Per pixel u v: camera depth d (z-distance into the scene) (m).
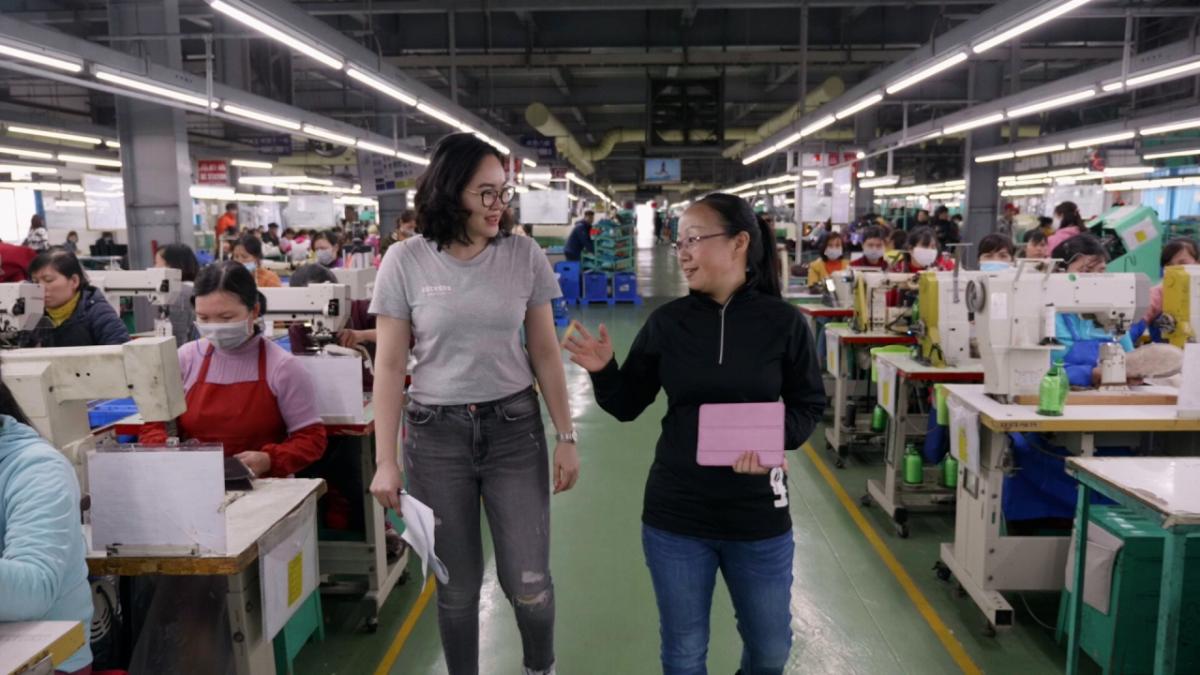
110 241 16.09
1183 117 11.17
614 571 3.70
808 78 19.22
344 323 3.64
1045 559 3.09
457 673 2.21
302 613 2.61
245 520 2.06
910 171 29.52
